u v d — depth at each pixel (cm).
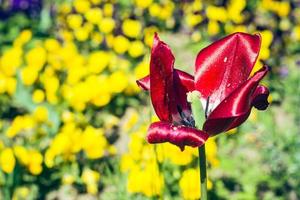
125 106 618
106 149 511
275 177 518
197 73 207
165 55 180
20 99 619
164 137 177
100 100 578
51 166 492
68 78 594
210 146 464
